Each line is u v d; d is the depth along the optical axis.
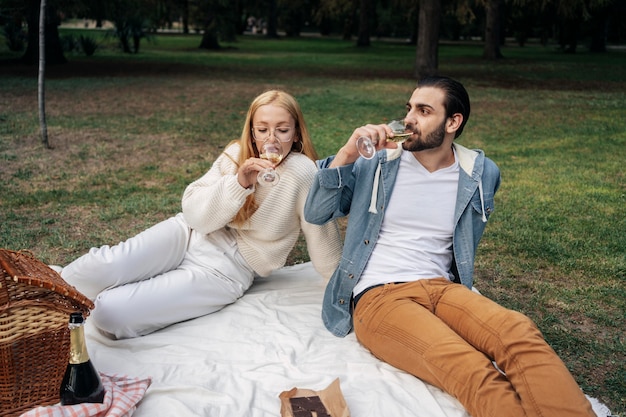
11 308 2.48
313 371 3.06
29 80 15.82
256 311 3.59
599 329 3.98
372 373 3.04
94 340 3.32
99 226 5.55
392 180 3.26
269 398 2.86
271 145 3.24
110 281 3.31
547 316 4.09
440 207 3.26
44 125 8.36
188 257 3.58
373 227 3.27
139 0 20.27
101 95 13.74
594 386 3.35
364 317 3.10
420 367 2.83
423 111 3.11
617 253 5.17
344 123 11.13
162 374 3.02
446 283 3.13
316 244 3.60
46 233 5.34
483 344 2.76
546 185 7.21
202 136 9.62
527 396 2.49
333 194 3.24
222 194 3.32
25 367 2.58
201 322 3.49
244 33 56.44
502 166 8.15
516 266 4.91
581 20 34.06
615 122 11.52
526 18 39.28
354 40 47.84
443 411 2.77
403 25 47.06
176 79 17.34
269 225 3.55
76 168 7.48
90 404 2.51
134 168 7.57
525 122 11.49
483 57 29.06
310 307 3.68
